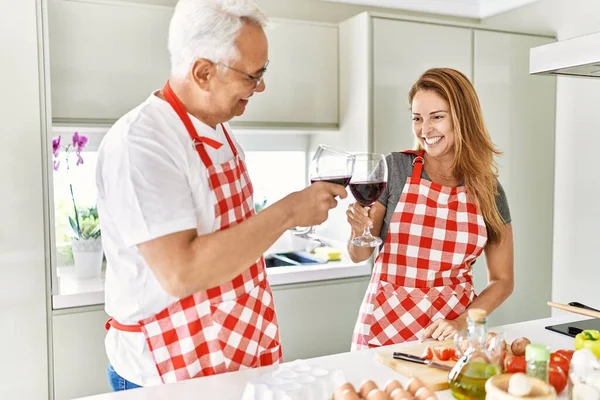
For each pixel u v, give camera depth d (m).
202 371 1.27
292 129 2.77
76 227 2.40
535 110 3.06
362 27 2.65
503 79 2.97
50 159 2.14
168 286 1.13
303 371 1.08
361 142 2.70
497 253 1.73
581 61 1.49
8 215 2.08
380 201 1.74
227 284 1.29
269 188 3.20
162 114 1.25
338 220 2.94
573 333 1.45
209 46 1.16
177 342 1.26
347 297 2.66
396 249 1.71
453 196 1.70
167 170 1.17
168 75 2.51
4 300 2.10
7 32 2.04
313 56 2.79
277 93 2.72
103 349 2.24
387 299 1.69
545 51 1.61
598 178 2.90
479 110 1.70
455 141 1.67
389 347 1.38
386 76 2.69
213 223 1.28
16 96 2.06
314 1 3.05
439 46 2.80
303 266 2.67
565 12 2.99
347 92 2.80
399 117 2.74
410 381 0.98
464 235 1.68
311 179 1.29
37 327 2.14
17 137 2.07
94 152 2.73
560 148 3.11
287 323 2.54
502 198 1.75
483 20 3.42
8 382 2.12
